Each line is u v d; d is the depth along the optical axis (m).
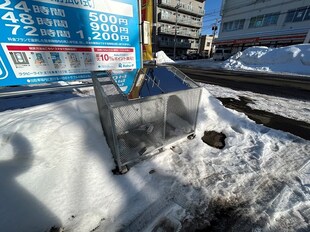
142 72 2.59
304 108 4.33
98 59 3.10
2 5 1.99
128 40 3.38
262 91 6.07
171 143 2.41
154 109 1.94
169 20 31.59
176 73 2.70
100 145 2.12
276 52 12.01
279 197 1.67
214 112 3.67
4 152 1.67
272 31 18.14
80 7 2.58
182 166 2.08
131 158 1.94
